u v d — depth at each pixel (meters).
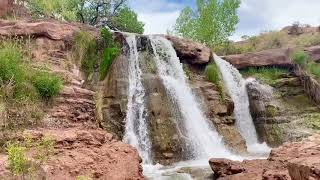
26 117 12.82
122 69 21.11
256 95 27.73
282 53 32.38
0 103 12.41
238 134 22.84
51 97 14.47
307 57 32.91
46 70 16.16
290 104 28.00
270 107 26.88
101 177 11.65
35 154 10.54
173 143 19.69
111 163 12.48
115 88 20.22
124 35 22.78
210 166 15.77
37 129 12.66
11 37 18.38
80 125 14.55
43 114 13.51
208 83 24.58
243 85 28.52
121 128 19.20
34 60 17.45
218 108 23.31
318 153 11.98
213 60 27.28
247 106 27.72
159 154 19.03
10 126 12.09
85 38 20.95
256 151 22.67
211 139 21.62
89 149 12.50
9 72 13.58
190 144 20.39
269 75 30.78
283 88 28.89
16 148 9.01
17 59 14.76
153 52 23.88
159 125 19.94
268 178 11.58
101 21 42.94
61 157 11.31
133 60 22.52
